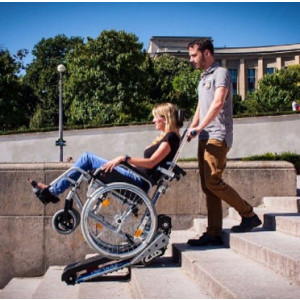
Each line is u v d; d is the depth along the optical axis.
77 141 26.47
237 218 6.42
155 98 47.56
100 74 35.66
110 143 26.50
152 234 4.61
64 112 41.59
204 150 5.05
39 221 6.85
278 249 3.86
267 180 7.08
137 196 4.62
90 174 4.62
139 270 4.70
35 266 6.84
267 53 76.38
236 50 77.69
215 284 3.54
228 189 4.93
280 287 3.29
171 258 5.36
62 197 6.85
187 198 7.00
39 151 26.41
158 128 4.95
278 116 26.20
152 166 4.71
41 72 49.12
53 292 5.04
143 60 38.28
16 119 41.09
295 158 21.55
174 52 77.06
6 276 6.83
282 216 5.05
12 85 41.94
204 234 5.26
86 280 4.83
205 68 5.21
